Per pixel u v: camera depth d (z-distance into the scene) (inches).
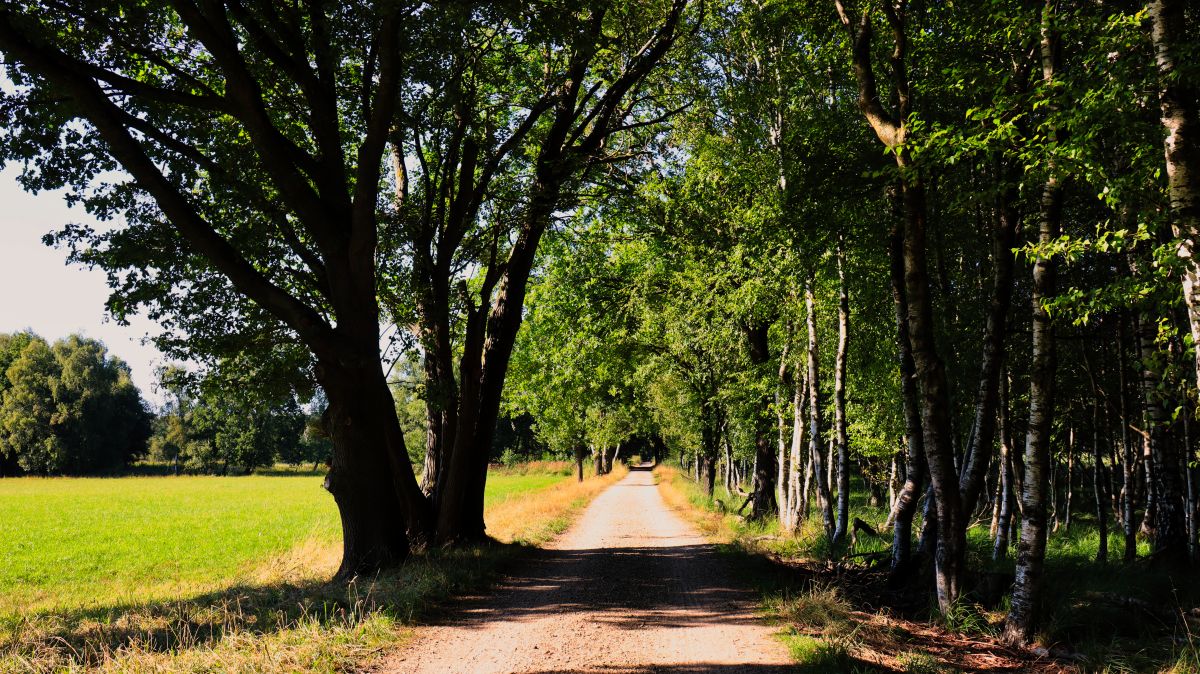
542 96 671.8
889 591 426.6
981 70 374.0
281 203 513.7
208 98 426.3
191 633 297.9
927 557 429.1
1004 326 386.3
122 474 3799.2
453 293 672.4
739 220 721.6
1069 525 965.2
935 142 304.0
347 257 465.1
